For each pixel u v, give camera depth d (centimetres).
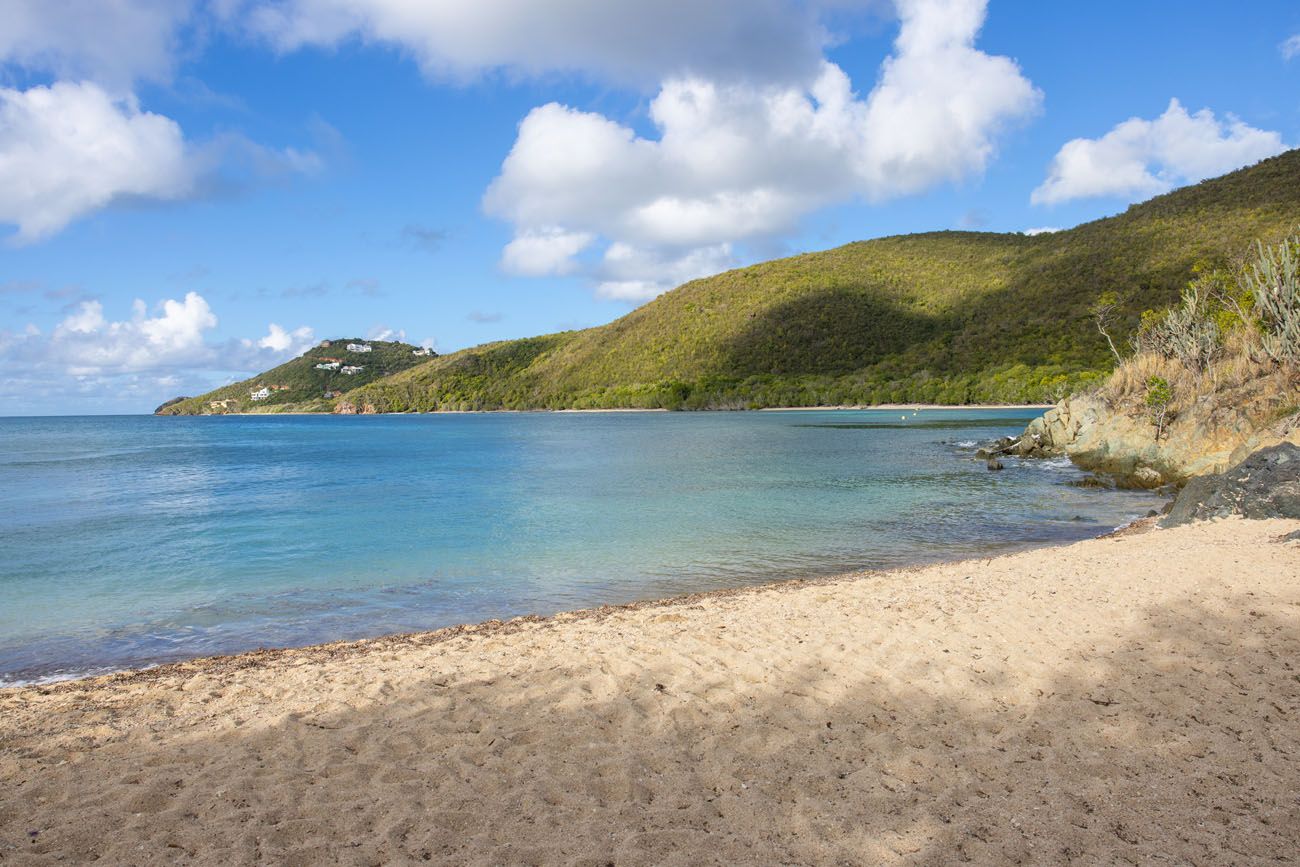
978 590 856
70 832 366
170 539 1535
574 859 330
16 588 1132
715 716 507
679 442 4791
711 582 1130
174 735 507
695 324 12588
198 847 351
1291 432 1455
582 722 504
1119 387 2578
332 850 345
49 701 596
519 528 1634
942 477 2503
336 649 775
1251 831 340
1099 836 339
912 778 406
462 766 439
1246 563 884
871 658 617
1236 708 482
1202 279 2678
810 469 2880
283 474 3027
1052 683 543
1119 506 1770
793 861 326
